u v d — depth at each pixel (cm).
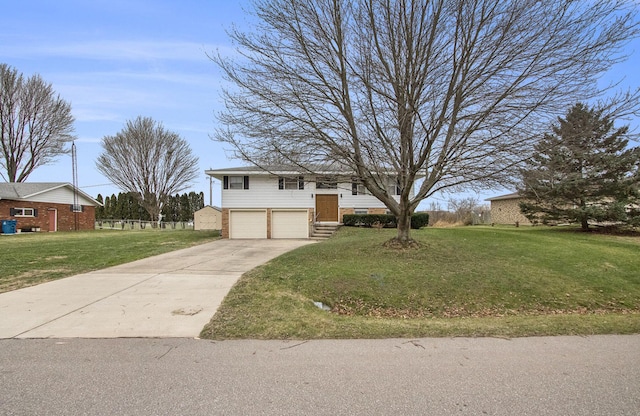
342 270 841
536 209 1831
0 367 349
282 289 705
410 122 833
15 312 545
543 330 475
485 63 782
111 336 444
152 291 679
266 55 868
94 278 796
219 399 287
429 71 825
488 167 819
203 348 404
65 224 2728
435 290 743
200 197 4122
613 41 713
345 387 308
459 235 1429
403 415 264
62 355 380
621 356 383
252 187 1975
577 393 299
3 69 3062
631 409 274
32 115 3184
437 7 777
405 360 369
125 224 3503
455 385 312
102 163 3180
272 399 287
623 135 937
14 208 2352
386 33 847
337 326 491
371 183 991
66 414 264
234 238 1905
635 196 1573
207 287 712
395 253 1005
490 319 572
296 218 1953
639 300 732
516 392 300
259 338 439
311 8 850
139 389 303
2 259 1021
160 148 3253
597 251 1102
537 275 842
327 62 879
